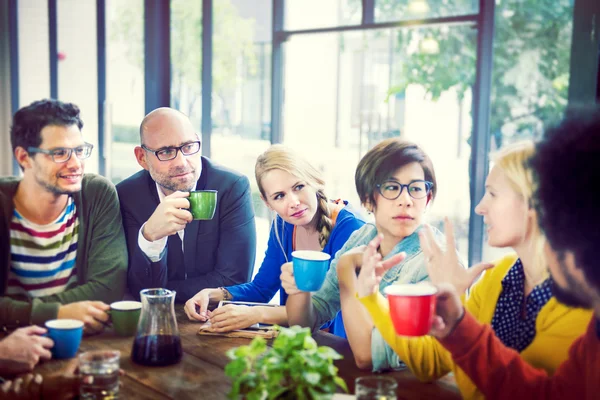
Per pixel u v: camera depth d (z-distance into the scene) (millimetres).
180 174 2168
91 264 2020
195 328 1785
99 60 4098
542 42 2305
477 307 1522
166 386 1376
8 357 1467
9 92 4695
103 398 1279
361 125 2936
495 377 1343
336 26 2953
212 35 3467
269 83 3230
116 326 1718
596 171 1283
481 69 2475
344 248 1828
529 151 1412
